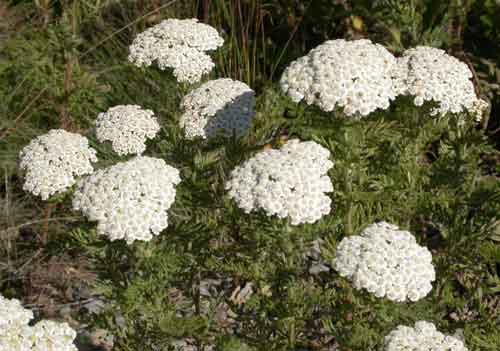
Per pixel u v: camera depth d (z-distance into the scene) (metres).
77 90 0.89
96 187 0.69
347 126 0.72
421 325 0.64
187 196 0.77
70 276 0.90
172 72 0.84
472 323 0.74
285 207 0.68
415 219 0.87
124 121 0.79
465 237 0.77
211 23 1.12
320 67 0.72
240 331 0.78
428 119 0.78
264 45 1.08
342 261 0.67
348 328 0.71
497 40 1.06
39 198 0.93
